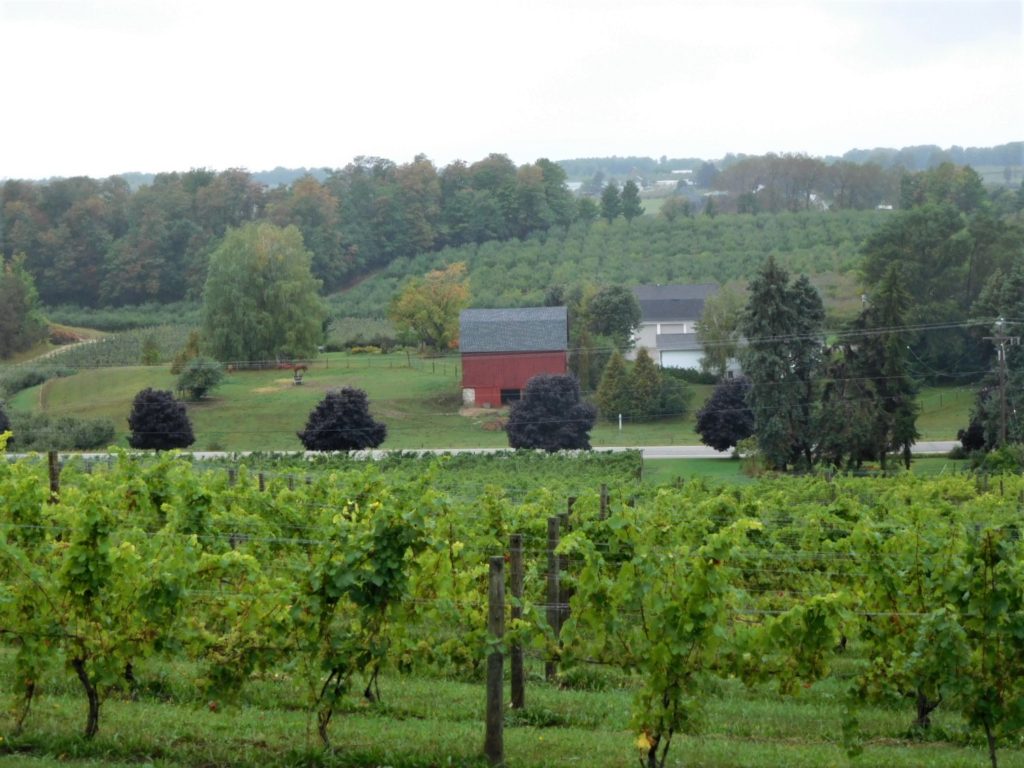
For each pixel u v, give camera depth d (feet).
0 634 51.57
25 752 49.52
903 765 50.80
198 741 51.06
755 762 50.55
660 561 49.01
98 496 53.26
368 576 50.19
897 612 58.70
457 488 158.51
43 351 477.36
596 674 67.62
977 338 338.13
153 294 604.49
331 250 630.33
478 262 645.10
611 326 413.18
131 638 51.62
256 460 231.30
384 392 349.82
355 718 56.49
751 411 261.85
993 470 212.43
